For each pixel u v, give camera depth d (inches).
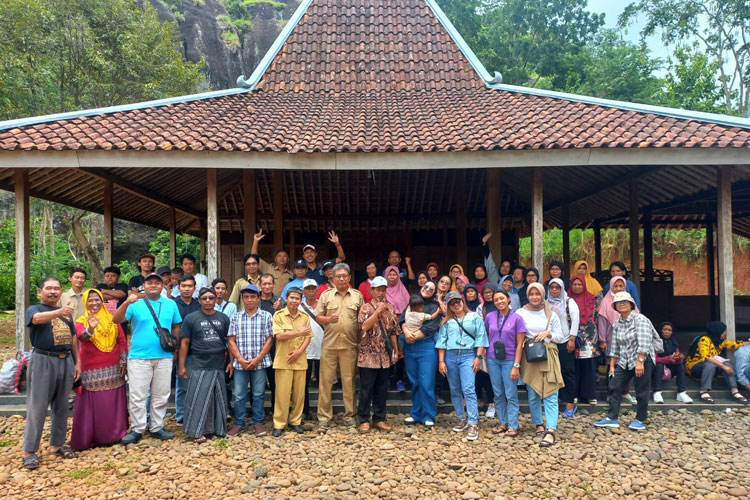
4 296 636.7
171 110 285.1
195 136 248.2
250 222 324.2
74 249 816.3
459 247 400.8
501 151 243.1
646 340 202.5
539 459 176.7
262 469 165.3
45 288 169.5
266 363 203.0
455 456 180.4
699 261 877.8
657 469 171.0
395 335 209.5
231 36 1085.1
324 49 407.8
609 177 342.0
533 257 268.2
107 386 190.2
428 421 209.2
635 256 332.2
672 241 890.7
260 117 294.8
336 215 498.0
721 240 263.3
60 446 180.9
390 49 412.2
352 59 401.1
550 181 390.3
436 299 214.4
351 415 214.4
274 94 355.3
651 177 335.0
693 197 341.4
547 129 256.7
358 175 431.8
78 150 233.5
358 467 170.9
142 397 192.2
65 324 176.1
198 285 242.1
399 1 451.5
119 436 191.6
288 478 161.8
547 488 156.6
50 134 239.8
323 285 241.9
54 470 169.3
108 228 319.3
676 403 238.7
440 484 159.0
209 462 174.9
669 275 477.4
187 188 398.3
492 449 186.9
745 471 169.5
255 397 201.6
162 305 196.1
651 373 215.3
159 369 193.5
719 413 231.1
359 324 204.5
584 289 234.8
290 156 244.1
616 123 257.6
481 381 225.3
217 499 148.5
